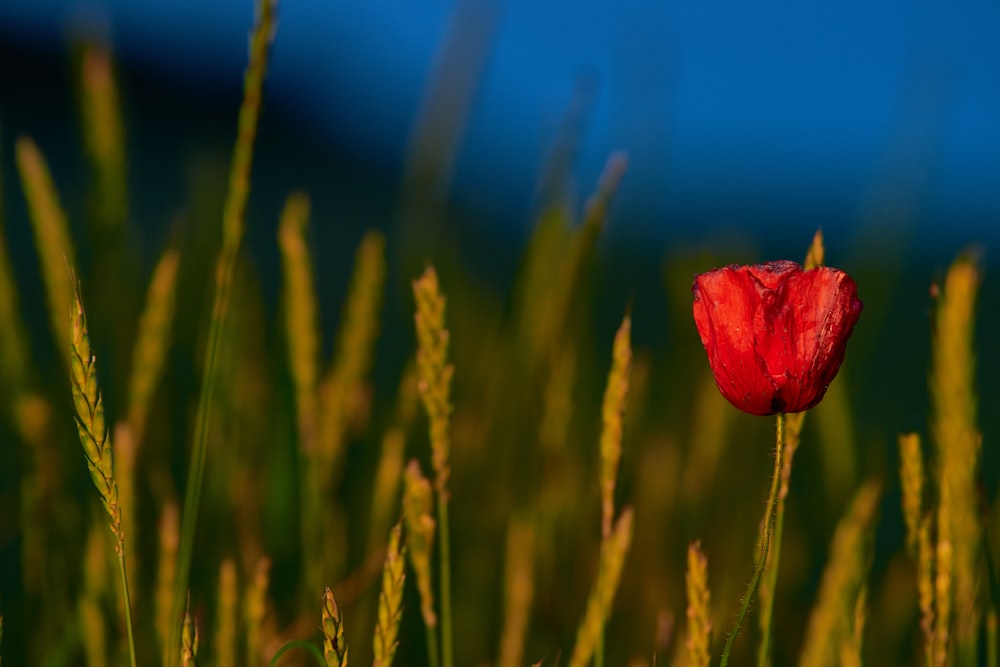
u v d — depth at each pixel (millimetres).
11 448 1505
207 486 1487
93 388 1248
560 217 1522
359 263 1432
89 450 1251
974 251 1316
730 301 1260
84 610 1372
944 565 1309
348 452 1516
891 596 1527
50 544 1450
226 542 1495
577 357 1515
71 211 1477
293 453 1477
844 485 1512
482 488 1560
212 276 1517
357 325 1434
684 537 1556
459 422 1603
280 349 1475
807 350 1256
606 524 1328
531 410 1514
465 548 1555
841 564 1357
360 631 1481
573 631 1520
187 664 1277
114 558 1386
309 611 1437
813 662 1360
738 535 1570
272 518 1479
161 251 1580
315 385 1429
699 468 1542
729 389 1265
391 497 1466
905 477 1317
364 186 9367
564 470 1520
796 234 12750
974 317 1314
